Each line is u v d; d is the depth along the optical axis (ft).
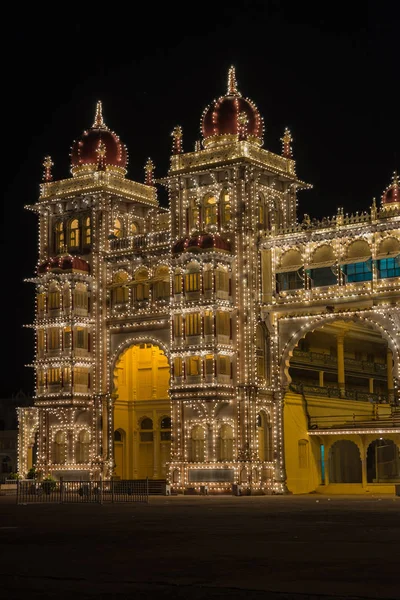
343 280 167.94
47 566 50.96
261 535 70.49
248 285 176.55
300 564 50.78
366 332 213.05
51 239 203.31
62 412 192.85
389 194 177.78
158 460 200.75
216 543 63.98
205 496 166.71
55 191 203.62
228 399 173.68
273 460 177.06
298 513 102.27
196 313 175.52
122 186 201.77
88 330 194.39
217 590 41.75
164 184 189.67
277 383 177.88
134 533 74.28
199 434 177.37
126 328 190.60
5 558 55.31
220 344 172.24
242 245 176.86
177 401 177.99
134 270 191.31
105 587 42.93
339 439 188.44
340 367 204.64
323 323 172.24
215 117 183.83
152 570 48.85
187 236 182.19
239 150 178.70
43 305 195.00
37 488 162.09
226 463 172.24
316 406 192.34
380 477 204.85
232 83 189.26
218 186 181.78
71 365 189.98
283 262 176.76
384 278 162.81
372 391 229.66
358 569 48.52
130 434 204.64
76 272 191.93
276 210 188.03
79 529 79.61
